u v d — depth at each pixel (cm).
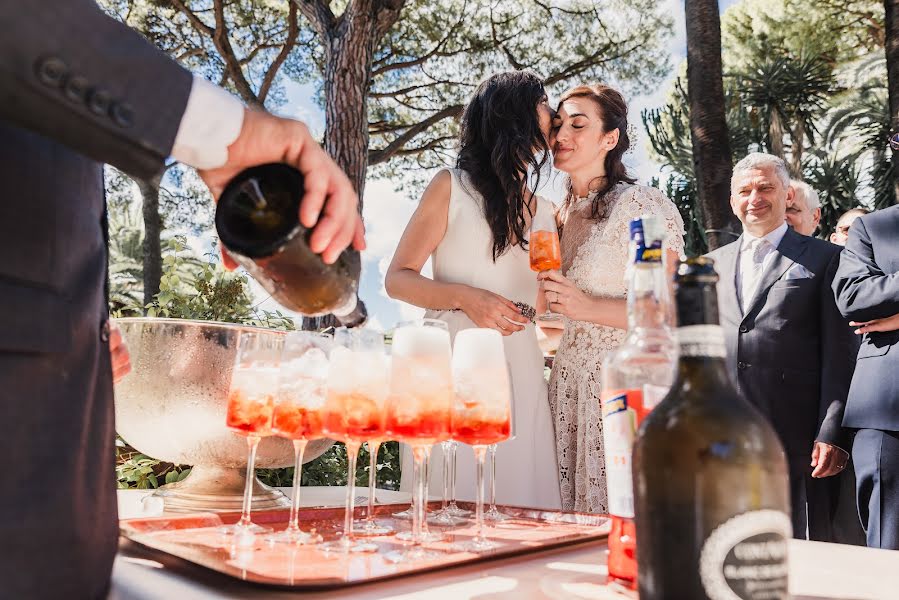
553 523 116
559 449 222
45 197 53
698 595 44
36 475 49
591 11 885
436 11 880
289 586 65
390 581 71
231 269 77
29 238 51
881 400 234
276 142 62
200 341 124
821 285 276
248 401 111
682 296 50
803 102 1058
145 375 122
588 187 239
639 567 48
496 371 111
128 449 213
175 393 122
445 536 98
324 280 71
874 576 75
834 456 257
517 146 199
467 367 110
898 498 228
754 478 45
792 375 272
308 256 67
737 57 1170
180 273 281
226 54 807
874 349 241
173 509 124
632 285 68
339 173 66
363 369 103
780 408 271
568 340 228
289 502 135
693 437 46
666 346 67
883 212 255
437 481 185
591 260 221
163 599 63
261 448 127
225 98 58
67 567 51
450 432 103
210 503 125
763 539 45
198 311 272
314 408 110
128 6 838
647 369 67
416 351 103
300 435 109
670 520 46
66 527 51
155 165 53
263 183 65
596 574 76
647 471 48
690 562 45
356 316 102
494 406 108
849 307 243
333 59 573
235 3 868
